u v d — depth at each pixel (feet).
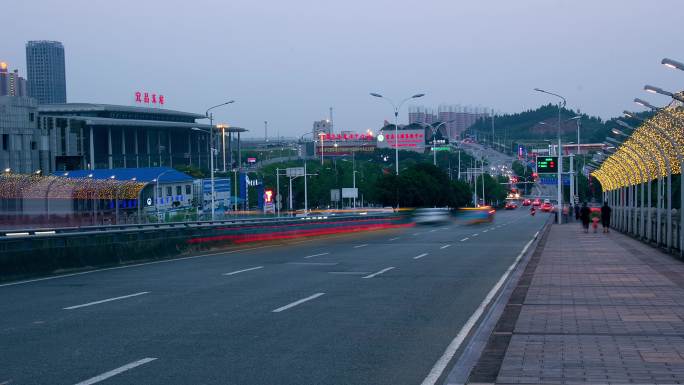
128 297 48.08
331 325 37.17
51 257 65.82
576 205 248.93
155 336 33.86
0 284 56.59
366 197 423.23
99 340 32.83
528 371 25.46
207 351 30.50
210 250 99.91
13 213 179.32
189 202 326.44
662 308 40.65
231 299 47.16
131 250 79.61
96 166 388.98
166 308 42.98
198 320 38.55
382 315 40.57
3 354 29.76
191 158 486.38
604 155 167.43
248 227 117.19
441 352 30.55
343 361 28.71
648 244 106.42
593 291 49.16
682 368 25.62
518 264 74.33
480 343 30.96
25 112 296.30
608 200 220.84
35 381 25.22
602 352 28.58
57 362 28.27
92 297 48.14
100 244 73.87
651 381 23.79
